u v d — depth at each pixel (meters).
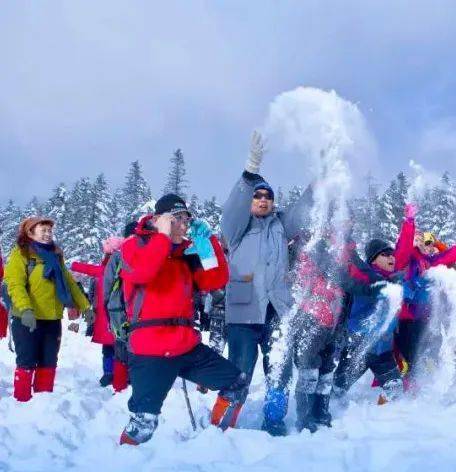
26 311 5.77
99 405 5.73
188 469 3.63
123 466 3.79
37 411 5.20
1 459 3.96
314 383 5.02
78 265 7.49
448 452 3.93
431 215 31.08
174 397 6.12
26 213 65.75
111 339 7.17
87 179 49.22
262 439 4.26
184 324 4.24
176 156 52.50
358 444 4.20
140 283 4.11
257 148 5.00
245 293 5.02
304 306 5.02
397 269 6.44
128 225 6.20
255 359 5.05
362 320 6.05
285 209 5.49
